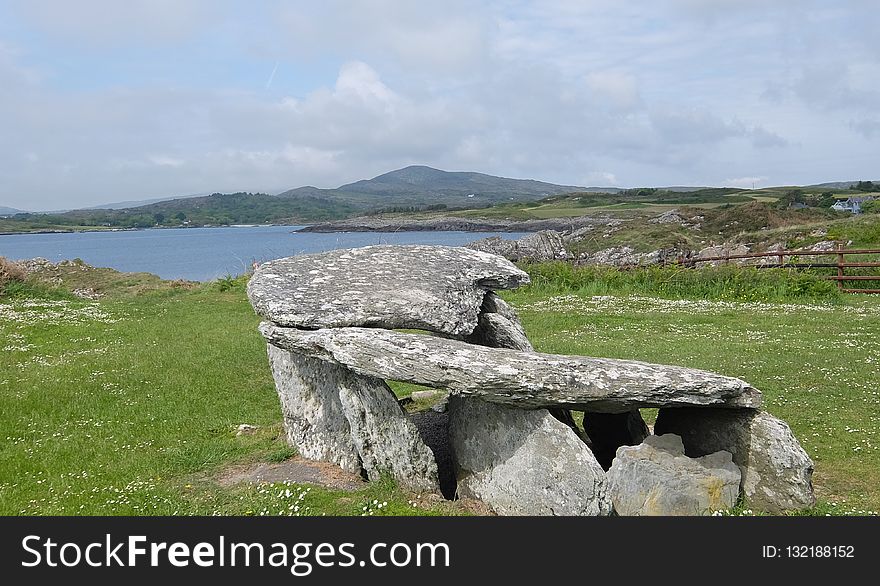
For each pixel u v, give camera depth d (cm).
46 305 2286
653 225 5406
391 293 932
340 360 834
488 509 812
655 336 1745
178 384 1344
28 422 1144
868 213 5531
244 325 1948
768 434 791
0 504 828
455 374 772
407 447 840
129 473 920
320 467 903
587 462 762
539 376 760
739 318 1977
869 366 1391
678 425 873
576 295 2530
